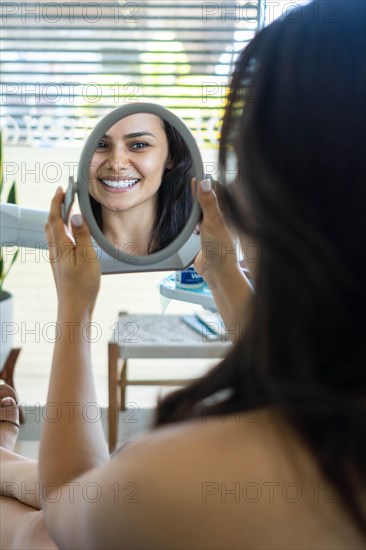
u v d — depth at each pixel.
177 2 2.89
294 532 0.44
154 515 0.44
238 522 0.43
